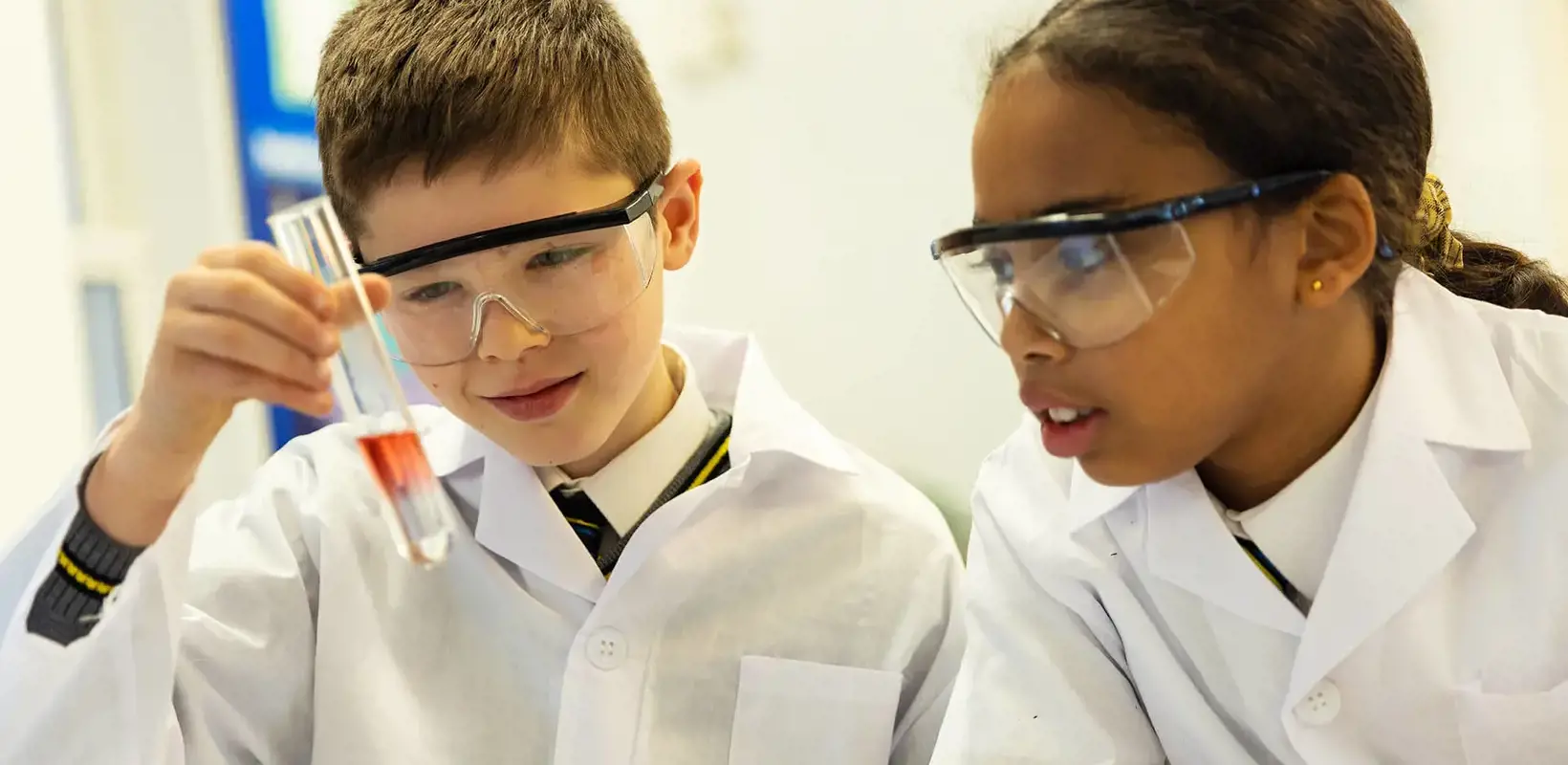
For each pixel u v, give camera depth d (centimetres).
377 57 89
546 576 97
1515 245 113
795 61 161
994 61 73
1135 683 87
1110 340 67
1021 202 67
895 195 151
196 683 90
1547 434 75
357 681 95
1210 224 66
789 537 102
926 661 103
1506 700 73
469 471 104
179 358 73
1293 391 73
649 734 95
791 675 99
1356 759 75
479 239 83
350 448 106
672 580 98
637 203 90
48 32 154
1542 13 118
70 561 77
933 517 108
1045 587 89
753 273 172
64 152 171
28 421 146
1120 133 65
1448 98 121
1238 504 81
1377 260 72
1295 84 66
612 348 91
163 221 178
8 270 144
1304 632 74
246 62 181
